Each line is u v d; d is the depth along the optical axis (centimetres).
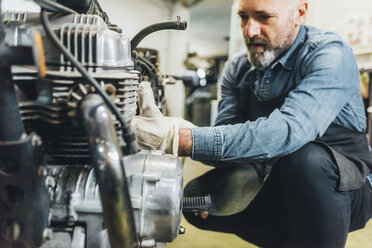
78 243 57
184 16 539
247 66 126
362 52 190
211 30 773
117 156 49
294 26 100
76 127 59
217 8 582
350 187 81
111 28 69
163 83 123
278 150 77
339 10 205
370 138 190
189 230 146
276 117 79
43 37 58
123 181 49
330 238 81
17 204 52
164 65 540
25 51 44
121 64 63
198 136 74
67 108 54
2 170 49
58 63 57
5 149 47
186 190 110
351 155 96
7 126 48
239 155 75
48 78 54
